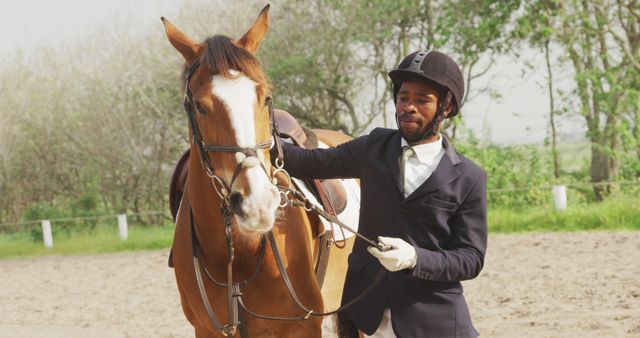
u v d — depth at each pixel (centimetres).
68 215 1945
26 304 927
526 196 1650
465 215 296
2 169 2136
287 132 402
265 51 2031
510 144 1873
